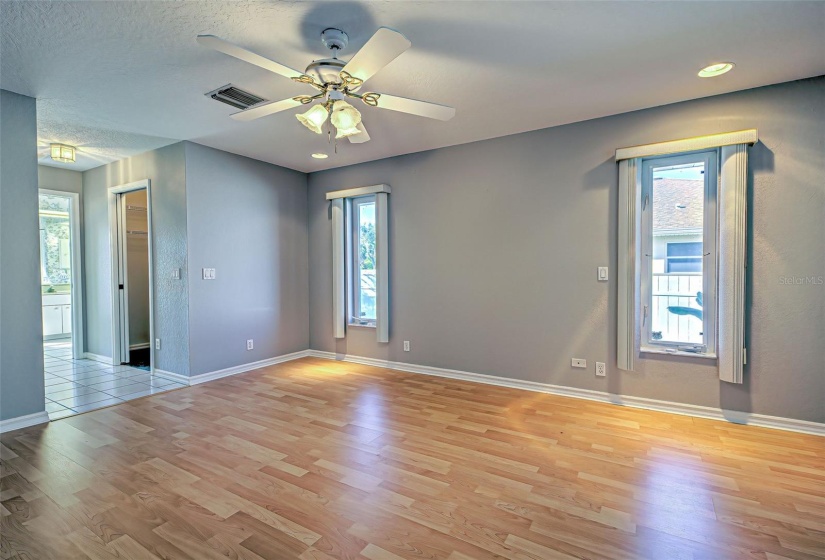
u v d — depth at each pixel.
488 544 1.65
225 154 4.30
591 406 3.27
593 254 3.41
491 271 3.90
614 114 3.29
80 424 2.94
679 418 2.99
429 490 2.04
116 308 4.82
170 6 1.92
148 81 2.69
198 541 1.67
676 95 2.93
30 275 2.93
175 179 4.04
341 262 4.87
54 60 2.41
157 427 2.88
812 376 2.70
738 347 2.83
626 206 3.21
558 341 3.58
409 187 4.38
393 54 1.80
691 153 3.08
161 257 4.20
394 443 2.59
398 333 4.51
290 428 2.85
